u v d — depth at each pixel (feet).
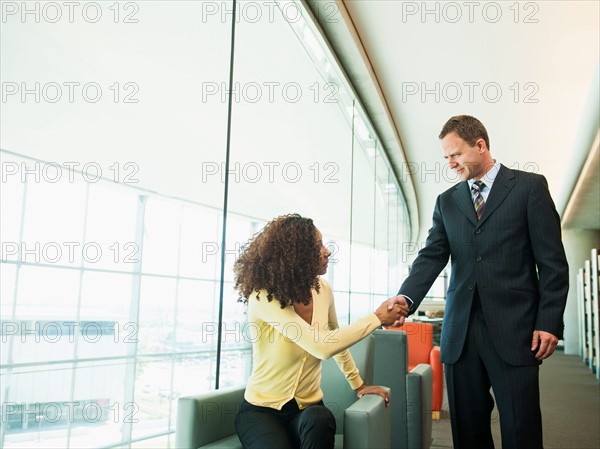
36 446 14.33
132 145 14.20
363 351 7.57
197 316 13.93
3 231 11.12
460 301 6.01
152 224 15.37
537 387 5.60
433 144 21.53
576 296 41.47
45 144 11.98
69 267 14.62
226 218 7.72
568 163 23.13
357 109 16.74
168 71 12.31
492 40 13.14
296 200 12.95
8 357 12.79
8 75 10.41
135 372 16.93
